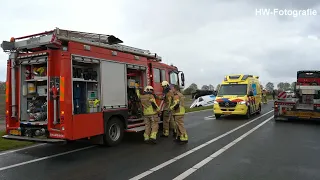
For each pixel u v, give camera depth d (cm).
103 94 747
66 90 636
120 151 718
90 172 535
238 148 733
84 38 752
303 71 1563
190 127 1170
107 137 755
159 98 988
